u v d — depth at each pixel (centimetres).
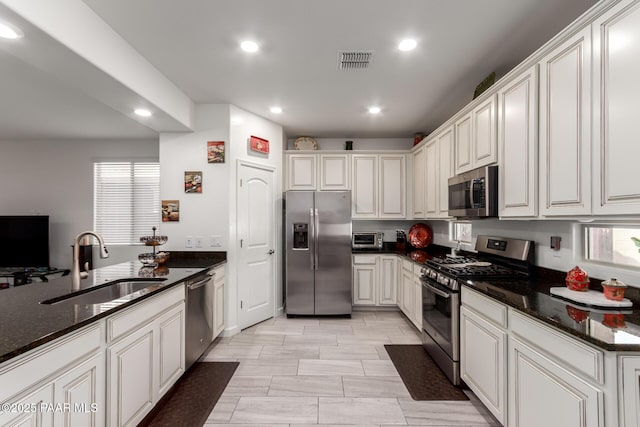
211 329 284
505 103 205
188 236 325
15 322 127
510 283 205
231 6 171
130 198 460
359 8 173
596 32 136
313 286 386
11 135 435
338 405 207
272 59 231
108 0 166
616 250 171
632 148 121
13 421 102
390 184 429
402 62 235
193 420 191
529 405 147
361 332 338
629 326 122
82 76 191
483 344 190
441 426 186
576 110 148
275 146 388
